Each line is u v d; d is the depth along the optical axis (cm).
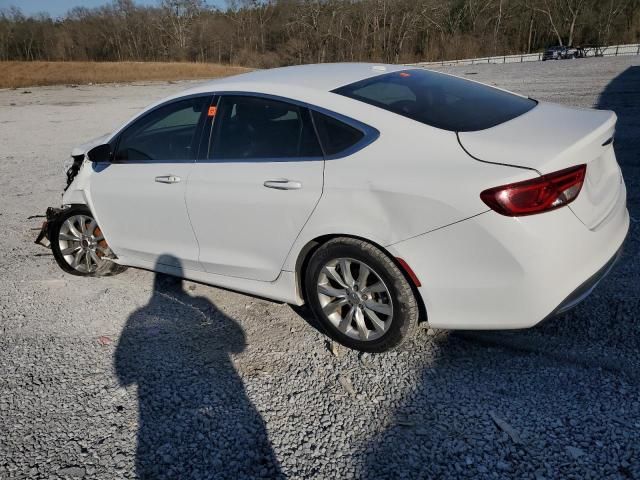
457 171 258
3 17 9750
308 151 306
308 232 303
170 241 381
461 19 8619
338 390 288
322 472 235
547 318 257
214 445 256
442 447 242
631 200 520
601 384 271
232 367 316
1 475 246
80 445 262
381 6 8894
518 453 234
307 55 9144
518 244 246
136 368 321
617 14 7212
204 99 360
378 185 275
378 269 288
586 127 281
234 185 329
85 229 446
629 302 337
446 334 326
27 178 845
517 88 1708
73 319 387
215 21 10012
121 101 2250
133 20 10212
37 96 2812
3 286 449
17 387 311
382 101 305
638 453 227
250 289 351
